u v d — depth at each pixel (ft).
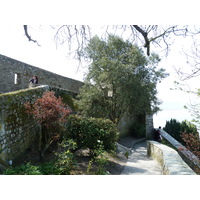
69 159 16.08
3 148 15.39
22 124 19.52
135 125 64.23
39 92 25.40
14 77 38.24
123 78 43.39
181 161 19.76
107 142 22.62
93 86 47.16
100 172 16.42
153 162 28.14
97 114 46.11
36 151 20.94
